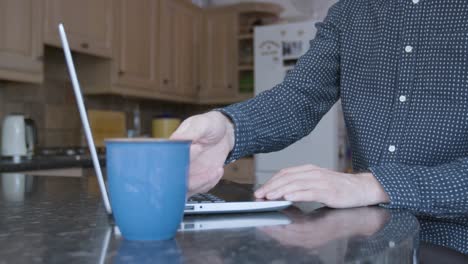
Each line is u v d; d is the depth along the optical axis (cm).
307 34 340
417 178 64
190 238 44
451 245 76
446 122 81
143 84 325
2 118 259
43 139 285
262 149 82
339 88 100
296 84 90
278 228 49
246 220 54
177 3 361
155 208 40
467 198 62
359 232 46
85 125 51
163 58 346
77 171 241
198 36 391
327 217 56
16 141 239
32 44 239
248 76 387
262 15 399
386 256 39
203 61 394
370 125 89
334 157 319
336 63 97
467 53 81
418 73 84
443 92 82
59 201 69
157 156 40
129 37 311
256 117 81
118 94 323
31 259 36
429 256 68
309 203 68
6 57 225
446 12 83
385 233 46
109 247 40
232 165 349
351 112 92
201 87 395
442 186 63
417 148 83
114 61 299
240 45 390
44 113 286
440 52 83
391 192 63
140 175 40
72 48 263
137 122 366
